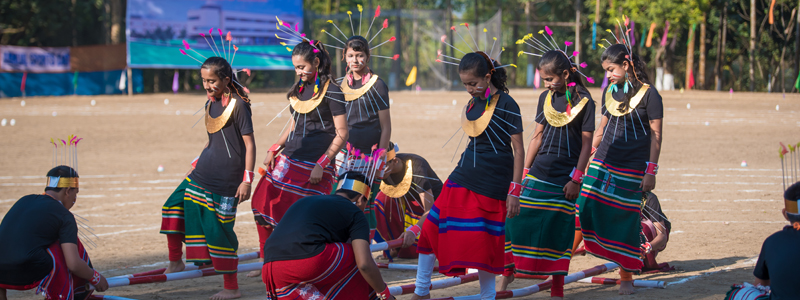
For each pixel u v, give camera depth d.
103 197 10.50
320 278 4.07
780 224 8.16
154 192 10.91
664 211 9.06
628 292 5.28
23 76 37.06
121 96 37.91
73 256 4.44
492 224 4.65
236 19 37.56
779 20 43.91
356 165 5.32
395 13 43.66
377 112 5.83
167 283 6.07
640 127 5.24
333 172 5.53
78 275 4.50
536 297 5.32
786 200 3.73
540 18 52.22
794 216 3.68
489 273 4.73
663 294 5.23
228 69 5.35
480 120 4.64
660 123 5.13
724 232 7.79
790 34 41.12
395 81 43.50
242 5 37.59
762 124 20.45
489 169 4.64
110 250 7.34
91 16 47.28
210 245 5.32
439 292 5.66
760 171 12.39
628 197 5.23
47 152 15.80
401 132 18.92
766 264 3.80
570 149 5.00
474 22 45.94
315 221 4.12
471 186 4.65
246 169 5.30
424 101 31.91
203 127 21.05
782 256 3.65
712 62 49.16
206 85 5.34
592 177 5.32
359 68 5.77
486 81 4.64
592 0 41.28
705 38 45.53
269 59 38.22
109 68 39.47
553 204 5.01
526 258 5.05
